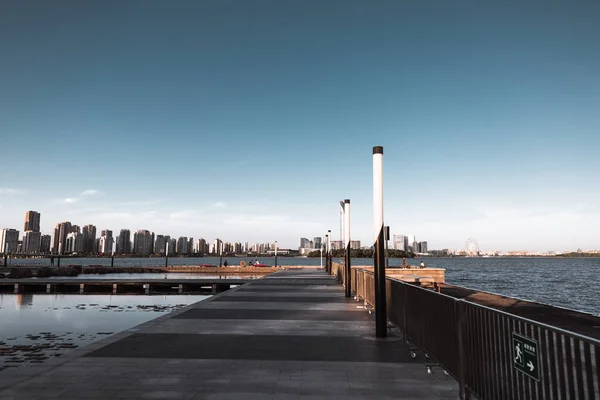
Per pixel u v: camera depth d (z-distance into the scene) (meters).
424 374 6.11
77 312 21.77
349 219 16.80
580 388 3.10
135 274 66.19
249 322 10.59
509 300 17.80
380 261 8.72
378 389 5.45
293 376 5.99
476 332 4.80
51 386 5.46
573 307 31.91
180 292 35.50
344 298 16.17
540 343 3.57
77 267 62.84
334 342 8.25
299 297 16.55
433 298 6.36
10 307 24.06
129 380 5.74
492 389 4.41
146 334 8.98
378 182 8.70
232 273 66.69
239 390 5.37
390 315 10.06
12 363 10.27
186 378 5.86
